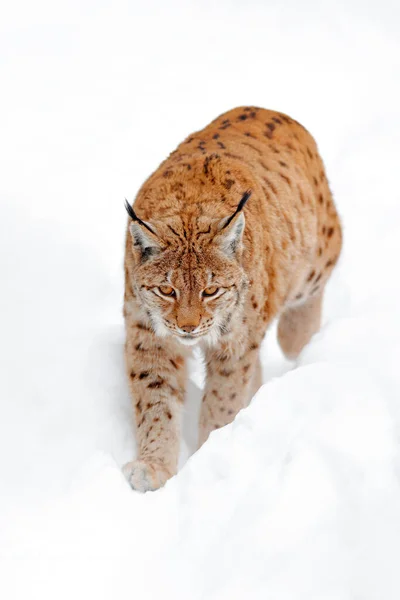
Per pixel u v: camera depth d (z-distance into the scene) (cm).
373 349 1108
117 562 905
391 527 875
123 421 1150
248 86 2283
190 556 895
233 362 1129
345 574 849
